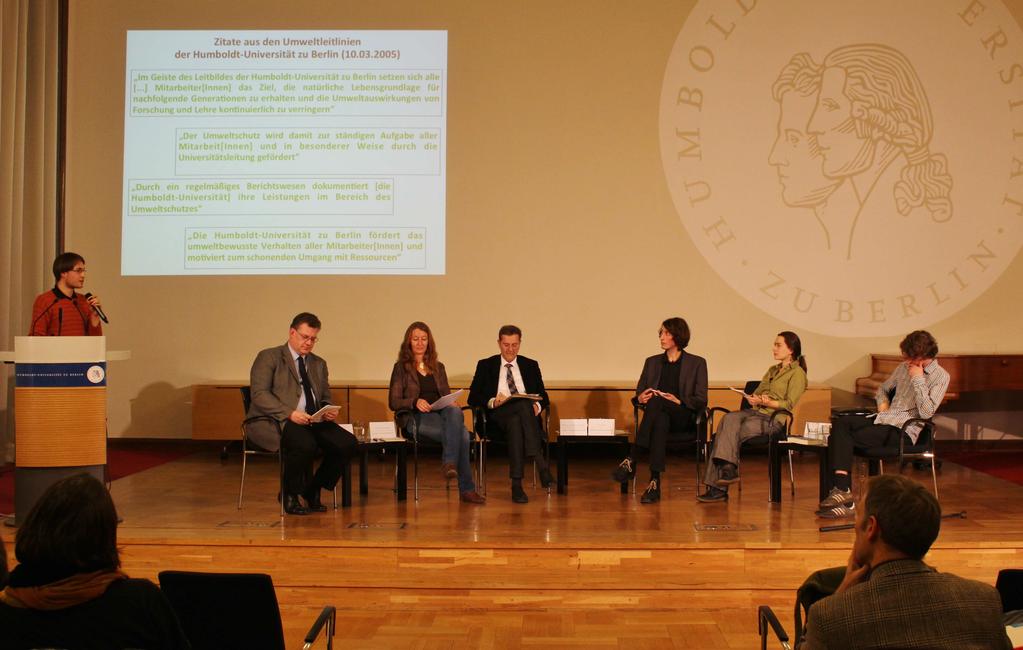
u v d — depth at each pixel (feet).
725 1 22.47
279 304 22.43
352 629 12.16
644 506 16.17
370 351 22.47
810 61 22.48
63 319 16.28
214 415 20.95
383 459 21.76
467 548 13.26
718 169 22.49
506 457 22.61
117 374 22.58
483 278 22.50
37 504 5.72
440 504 16.35
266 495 17.19
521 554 13.24
